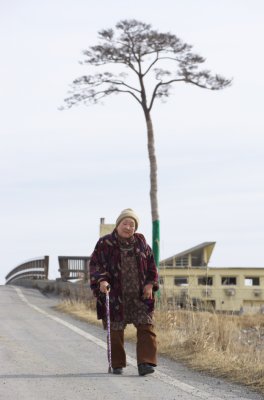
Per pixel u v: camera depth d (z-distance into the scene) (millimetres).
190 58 32594
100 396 8008
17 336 14656
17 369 9953
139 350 9820
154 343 9852
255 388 9148
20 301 29594
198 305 16359
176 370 10578
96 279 9805
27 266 48844
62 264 37062
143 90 33031
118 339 9828
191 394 8422
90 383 8883
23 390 8305
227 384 9422
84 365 10555
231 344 12672
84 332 15930
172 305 17203
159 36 31891
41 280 39688
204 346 12141
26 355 11508
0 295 33125
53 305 27328
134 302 9875
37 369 10000
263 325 20781
